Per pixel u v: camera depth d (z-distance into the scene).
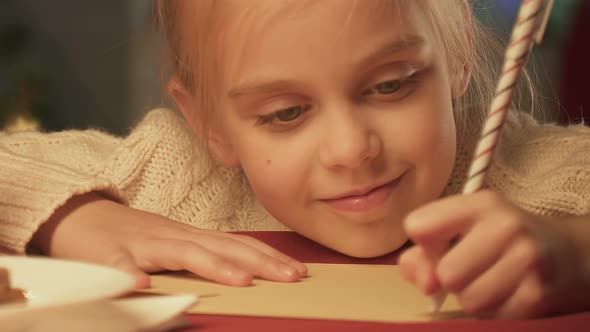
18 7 2.40
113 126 2.40
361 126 0.74
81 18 2.43
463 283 0.56
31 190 0.77
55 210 0.76
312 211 0.79
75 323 0.51
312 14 0.73
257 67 0.75
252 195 0.96
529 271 0.56
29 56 2.37
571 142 0.89
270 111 0.76
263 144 0.78
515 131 0.91
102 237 0.73
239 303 0.61
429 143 0.77
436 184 0.78
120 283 0.53
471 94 0.90
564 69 2.05
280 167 0.78
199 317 0.58
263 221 0.95
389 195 0.77
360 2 0.73
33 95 2.29
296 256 0.78
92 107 2.40
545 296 0.56
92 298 0.50
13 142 0.95
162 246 0.70
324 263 0.73
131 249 0.71
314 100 0.75
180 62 0.88
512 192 0.86
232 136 0.81
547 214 0.84
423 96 0.76
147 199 0.93
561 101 2.05
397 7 0.74
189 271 0.70
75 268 0.57
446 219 0.56
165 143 0.94
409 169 0.77
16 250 0.75
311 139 0.76
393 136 0.75
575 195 0.83
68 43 2.42
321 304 0.60
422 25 0.76
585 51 2.04
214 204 0.94
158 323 0.53
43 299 0.55
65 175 0.79
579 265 0.58
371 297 0.62
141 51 2.34
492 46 0.91
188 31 0.84
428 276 0.57
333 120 0.75
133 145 0.93
